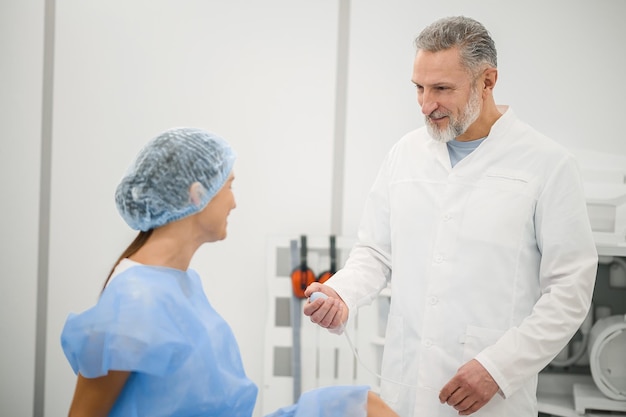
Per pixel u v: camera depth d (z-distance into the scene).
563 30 2.79
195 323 1.32
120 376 1.25
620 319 2.43
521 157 1.77
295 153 2.92
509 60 2.82
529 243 1.74
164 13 2.91
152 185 1.36
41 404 2.96
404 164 1.93
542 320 1.63
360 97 2.89
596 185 2.54
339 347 2.80
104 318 1.25
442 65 1.69
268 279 2.85
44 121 2.94
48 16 2.91
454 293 1.75
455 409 1.67
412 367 1.79
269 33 2.90
